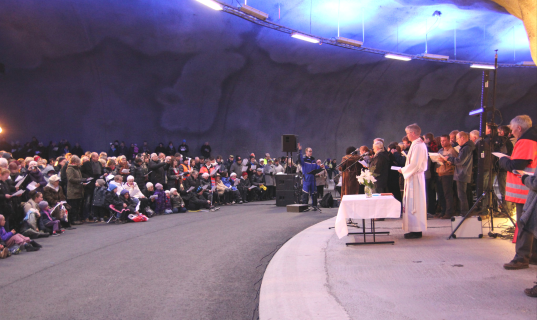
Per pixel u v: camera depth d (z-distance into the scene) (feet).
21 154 61.31
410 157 20.58
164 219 35.65
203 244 22.97
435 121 107.24
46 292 14.28
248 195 55.93
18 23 55.36
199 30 67.72
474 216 20.21
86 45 61.82
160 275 16.34
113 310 12.22
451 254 16.58
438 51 90.89
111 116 70.64
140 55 67.26
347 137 99.50
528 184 12.57
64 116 66.64
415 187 20.47
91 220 35.70
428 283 12.66
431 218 28.89
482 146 20.88
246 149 86.99
